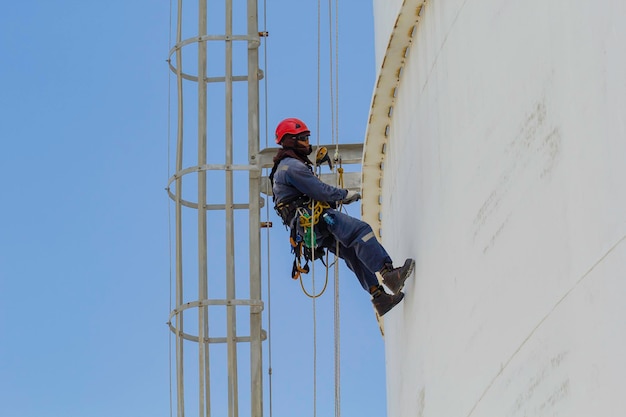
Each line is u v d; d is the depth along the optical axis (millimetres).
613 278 9555
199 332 28875
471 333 13219
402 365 18391
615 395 9398
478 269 13000
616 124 9609
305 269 18219
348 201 18328
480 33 13266
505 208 12109
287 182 18062
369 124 20000
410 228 17484
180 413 29062
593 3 10047
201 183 29609
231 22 30406
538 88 11266
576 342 10148
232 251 29625
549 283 10789
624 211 9445
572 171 10391
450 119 14633
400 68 18328
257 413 29062
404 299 17922
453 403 14078
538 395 10930
